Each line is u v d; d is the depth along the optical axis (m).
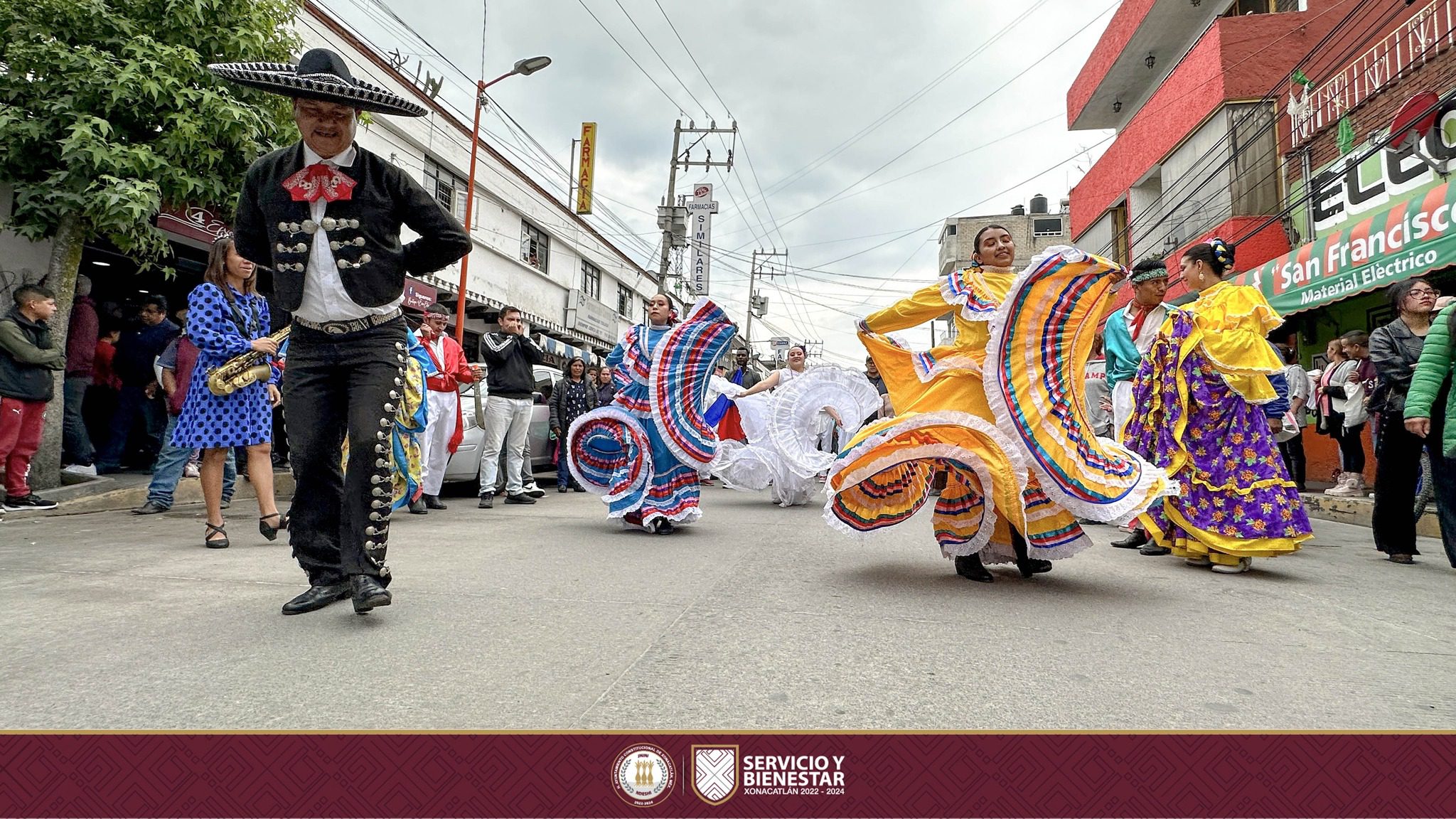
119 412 7.80
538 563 3.86
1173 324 4.29
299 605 2.75
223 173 6.70
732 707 1.96
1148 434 4.34
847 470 3.37
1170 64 16.92
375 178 2.75
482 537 4.76
